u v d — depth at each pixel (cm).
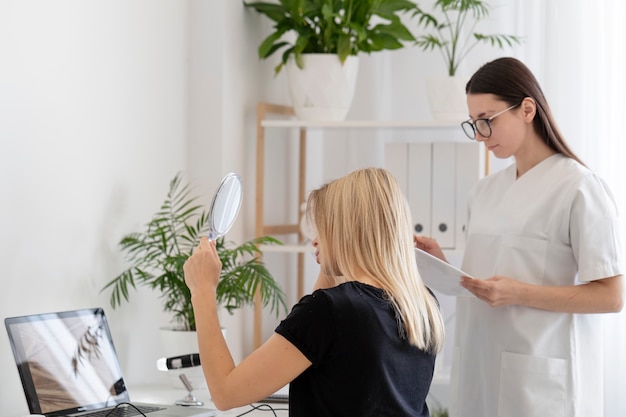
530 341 248
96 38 274
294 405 176
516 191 257
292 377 172
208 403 263
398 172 349
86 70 269
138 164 300
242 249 300
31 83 243
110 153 283
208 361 185
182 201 329
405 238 183
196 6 334
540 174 253
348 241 180
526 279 251
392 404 171
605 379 341
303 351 170
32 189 245
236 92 346
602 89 345
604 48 344
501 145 252
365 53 396
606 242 242
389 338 172
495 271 258
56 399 225
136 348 302
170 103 321
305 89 348
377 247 179
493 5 375
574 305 242
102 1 277
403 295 177
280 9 353
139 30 299
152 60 308
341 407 170
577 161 253
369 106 396
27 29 241
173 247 313
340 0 348
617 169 341
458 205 344
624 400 340
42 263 250
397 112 395
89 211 272
